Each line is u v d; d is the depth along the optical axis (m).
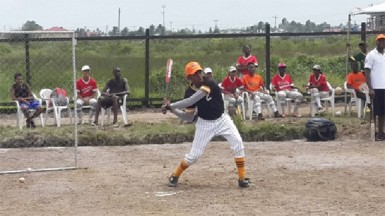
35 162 17.73
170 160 17.70
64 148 19.88
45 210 12.79
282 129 21.28
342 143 20.22
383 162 17.02
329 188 14.23
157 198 13.56
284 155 18.20
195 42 45.97
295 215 12.17
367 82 20.48
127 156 18.39
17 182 15.26
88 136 20.45
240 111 23.69
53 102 23.02
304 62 39.50
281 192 13.92
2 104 25.45
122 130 21.39
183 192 14.03
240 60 25.59
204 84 14.06
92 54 34.53
